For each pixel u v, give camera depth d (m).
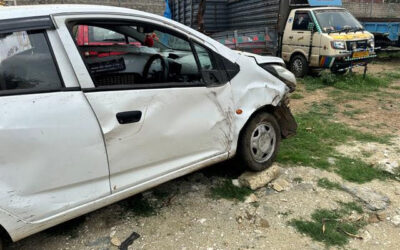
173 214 3.00
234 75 3.19
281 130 4.01
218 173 3.67
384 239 2.75
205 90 2.95
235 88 3.18
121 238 2.70
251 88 3.32
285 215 3.00
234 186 3.41
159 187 3.40
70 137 2.23
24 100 2.09
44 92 2.17
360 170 3.77
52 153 2.17
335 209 3.09
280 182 3.48
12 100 2.05
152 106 2.61
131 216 2.96
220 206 3.12
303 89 8.08
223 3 12.65
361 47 8.57
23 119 2.06
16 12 2.16
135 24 2.66
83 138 2.28
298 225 2.86
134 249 2.59
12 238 2.13
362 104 6.73
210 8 12.45
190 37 2.97
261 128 3.50
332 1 10.36
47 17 2.23
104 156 2.40
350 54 8.32
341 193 3.35
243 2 11.62
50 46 2.23
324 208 3.10
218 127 3.09
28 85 2.13
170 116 2.72
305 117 5.79
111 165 2.45
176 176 2.89
